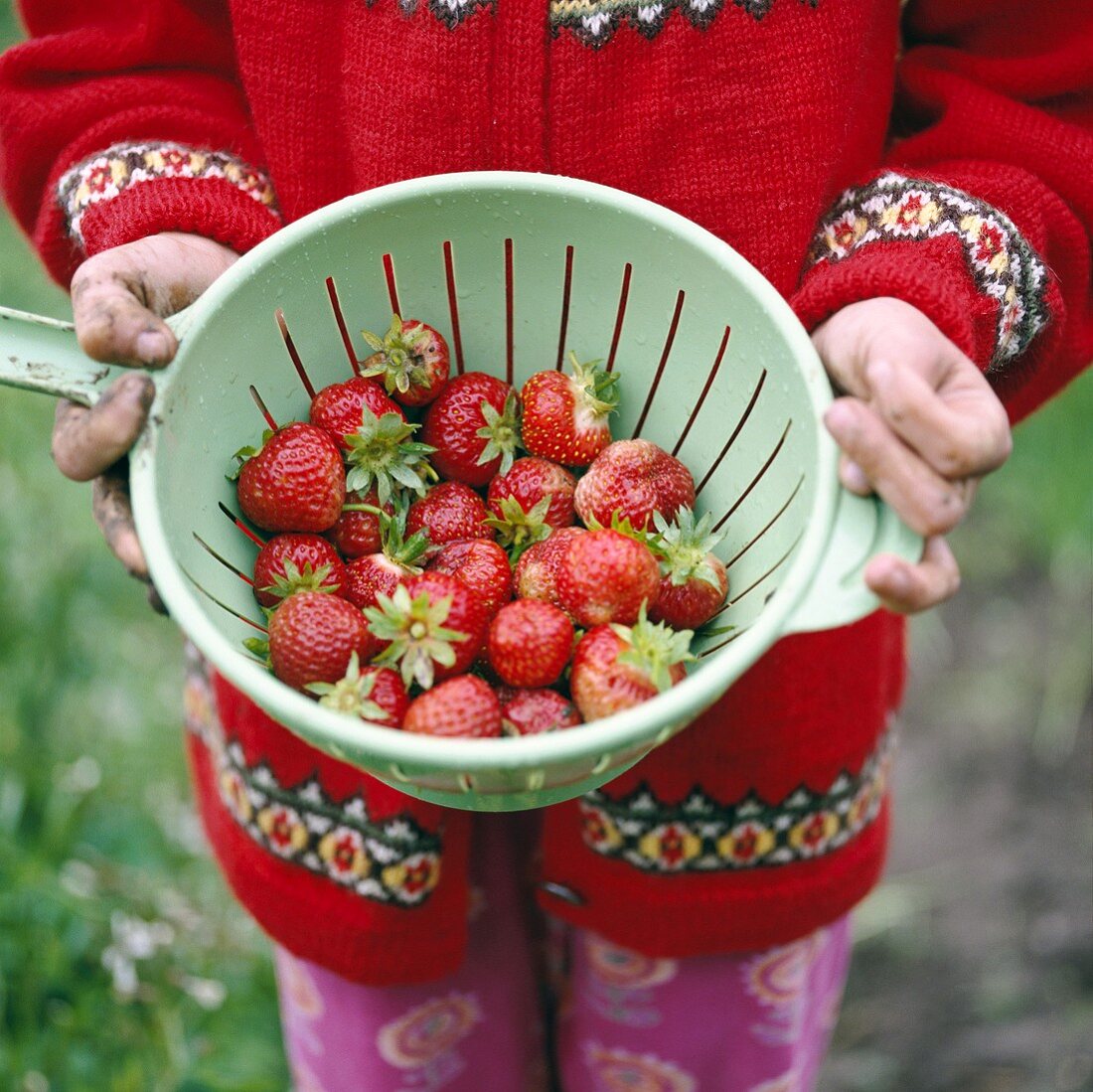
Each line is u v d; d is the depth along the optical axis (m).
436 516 1.18
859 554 0.90
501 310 1.15
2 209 3.02
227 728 1.29
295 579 1.09
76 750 1.95
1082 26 1.12
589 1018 1.49
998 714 2.44
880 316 0.98
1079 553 2.57
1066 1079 1.92
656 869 1.29
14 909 1.71
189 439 1.01
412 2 1.06
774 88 1.06
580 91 1.06
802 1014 1.46
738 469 1.10
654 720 0.83
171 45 1.23
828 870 1.32
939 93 1.18
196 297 1.09
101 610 2.20
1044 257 1.13
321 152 1.16
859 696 1.25
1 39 3.30
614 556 1.06
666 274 1.06
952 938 2.12
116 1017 1.72
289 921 1.32
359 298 1.11
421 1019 1.45
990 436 0.87
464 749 0.82
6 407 2.35
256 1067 1.75
